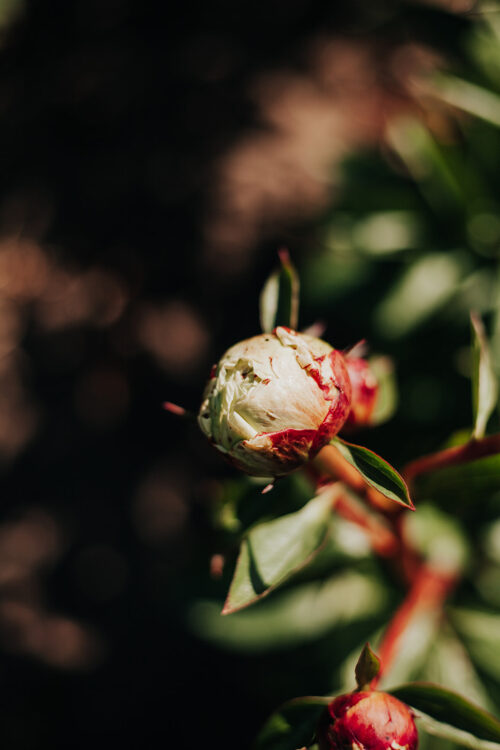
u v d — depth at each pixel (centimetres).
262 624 48
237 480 35
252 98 86
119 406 86
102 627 78
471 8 51
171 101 89
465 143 51
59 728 74
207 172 84
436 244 51
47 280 92
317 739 29
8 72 102
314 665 50
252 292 80
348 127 80
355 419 32
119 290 88
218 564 32
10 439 89
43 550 83
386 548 36
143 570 79
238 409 28
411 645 41
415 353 51
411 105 77
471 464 31
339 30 86
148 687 74
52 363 90
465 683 42
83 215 91
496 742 29
